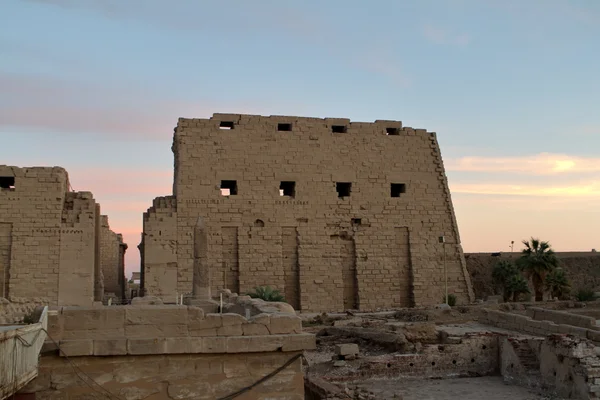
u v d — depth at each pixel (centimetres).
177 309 1426
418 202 6938
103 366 1378
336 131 6931
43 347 1349
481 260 9131
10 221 5622
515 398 2875
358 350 3609
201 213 6259
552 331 3875
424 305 6700
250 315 1775
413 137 7069
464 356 3475
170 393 1396
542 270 6906
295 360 1452
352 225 6688
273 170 6550
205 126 6456
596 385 2703
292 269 6456
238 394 1418
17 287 5544
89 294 5641
